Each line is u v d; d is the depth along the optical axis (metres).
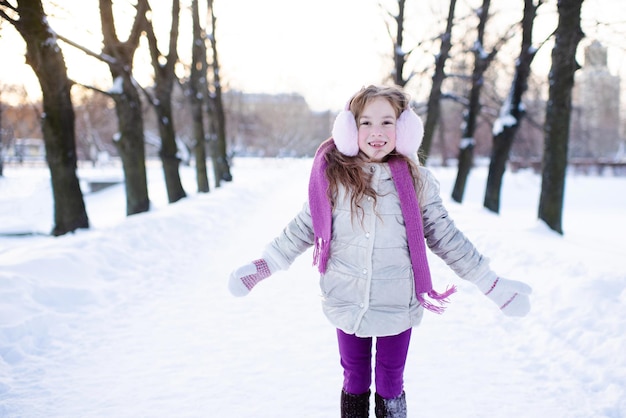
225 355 3.37
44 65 7.81
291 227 2.13
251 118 51.56
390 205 1.97
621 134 57.50
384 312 2.01
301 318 4.13
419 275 1.99
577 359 3.16
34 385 2.94
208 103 20.39
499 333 3.74
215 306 4.46
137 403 2.73
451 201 14.45
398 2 14.06
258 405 2.70
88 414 2.62
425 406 2.68
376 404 2.18
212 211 9.59
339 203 2.00
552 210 8.52
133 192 10.02
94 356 3.36
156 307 4.41
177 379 3.01
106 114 36.06
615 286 3.97
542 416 2.58
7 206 16.30
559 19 8.12
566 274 4.57
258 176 26.70
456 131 32.16
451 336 3.70
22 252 5.04
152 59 12.43
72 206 8.43
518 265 5.30
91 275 4.94
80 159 44.34
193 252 6.79
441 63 14.02
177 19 12.59
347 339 2.13
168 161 12.98
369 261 1.97
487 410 2.64
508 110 12.19
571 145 42.44
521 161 28.75
